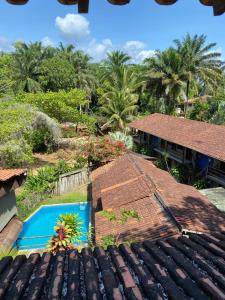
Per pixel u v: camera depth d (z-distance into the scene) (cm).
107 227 1378
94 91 6066
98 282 400
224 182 2195
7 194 1459
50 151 3631
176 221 1223
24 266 445
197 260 444
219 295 332
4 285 388
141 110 5406
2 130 2470
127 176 1944
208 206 1527
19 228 1500
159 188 1636
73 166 2852
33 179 2403
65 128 4619
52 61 5266
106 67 5516
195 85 4594
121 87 4859
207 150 2225
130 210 1449
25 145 2673
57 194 2481
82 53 6084
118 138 3572
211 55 4406
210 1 202
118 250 509
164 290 366
